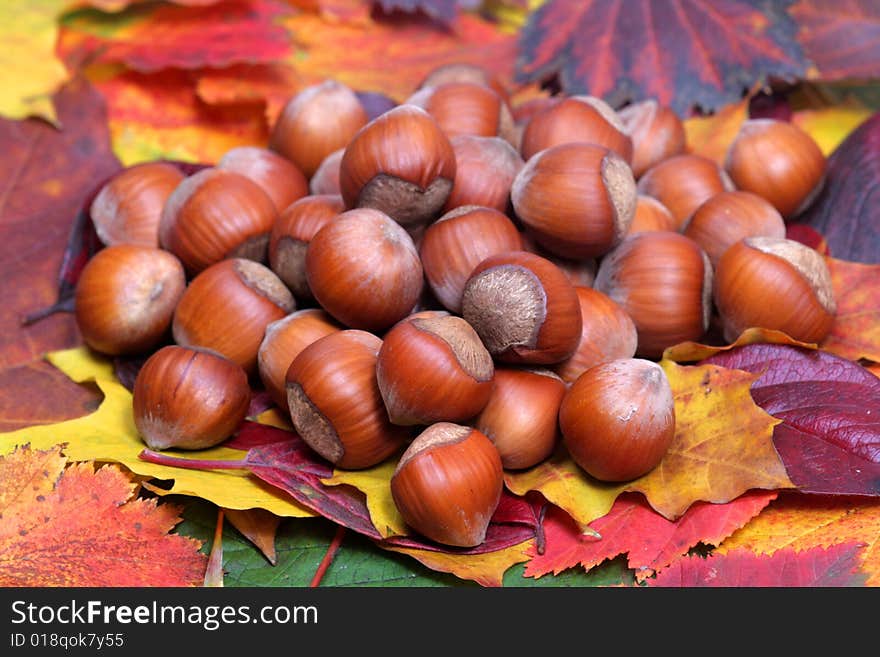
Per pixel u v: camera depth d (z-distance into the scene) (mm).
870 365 354
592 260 355
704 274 348
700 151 407
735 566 316
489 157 354
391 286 334
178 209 359
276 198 371
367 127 344
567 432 324
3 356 365
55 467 319
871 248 375
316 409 325
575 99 364
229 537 326
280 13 443
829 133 417
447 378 318
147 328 354
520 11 482
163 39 429
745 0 417
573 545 320
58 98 415
